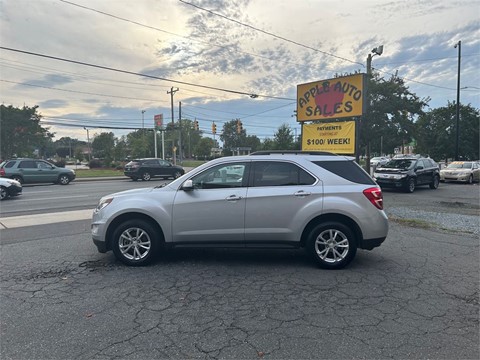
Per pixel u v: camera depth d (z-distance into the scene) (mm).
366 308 3787
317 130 14625
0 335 3215
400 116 19969
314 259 5066
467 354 2922
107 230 5160
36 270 5004
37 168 21281
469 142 40938
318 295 4137
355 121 13336
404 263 5359
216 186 5191
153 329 3334
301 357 2881
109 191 17297
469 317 3582
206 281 4590
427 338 3172
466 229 7820
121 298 4047
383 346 3043
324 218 5102
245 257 5625
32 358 2854
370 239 5055
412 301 3969
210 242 5137
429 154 43125
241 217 5055
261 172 5211
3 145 41375
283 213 5039
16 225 8250
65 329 3332
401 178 15938
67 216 9500
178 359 2852
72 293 4188
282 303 3916
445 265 5266
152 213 5062
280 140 41719
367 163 21297
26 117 42188
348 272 4941
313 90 14570
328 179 5141
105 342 3102
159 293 4195
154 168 26875
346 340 3139
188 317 3580
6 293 4184
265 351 2969
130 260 5156
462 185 20406
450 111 41812
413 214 9875
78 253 5840
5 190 13727
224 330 3318
